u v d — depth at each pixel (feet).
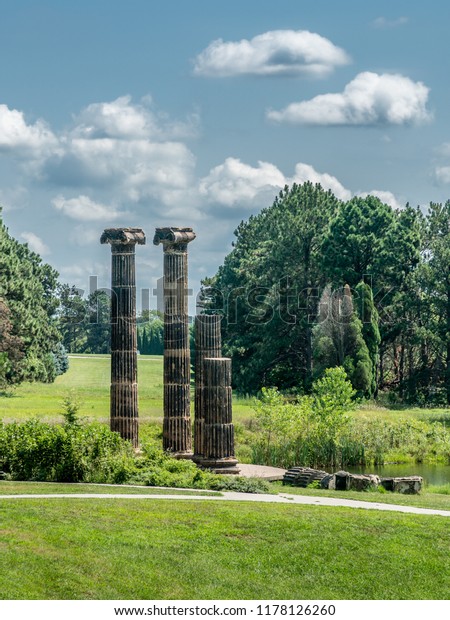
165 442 147.74
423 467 202.80
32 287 342.64
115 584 78.74
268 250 353.92
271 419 196.34
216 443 140.97
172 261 147.33
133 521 91.97
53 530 86.74
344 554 88.79
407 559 88.79
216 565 84.33
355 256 330.34
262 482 121.60
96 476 118.62
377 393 329.31
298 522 95.45
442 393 322.14
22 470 119.14
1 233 333.83
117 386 146.20
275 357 332.39
